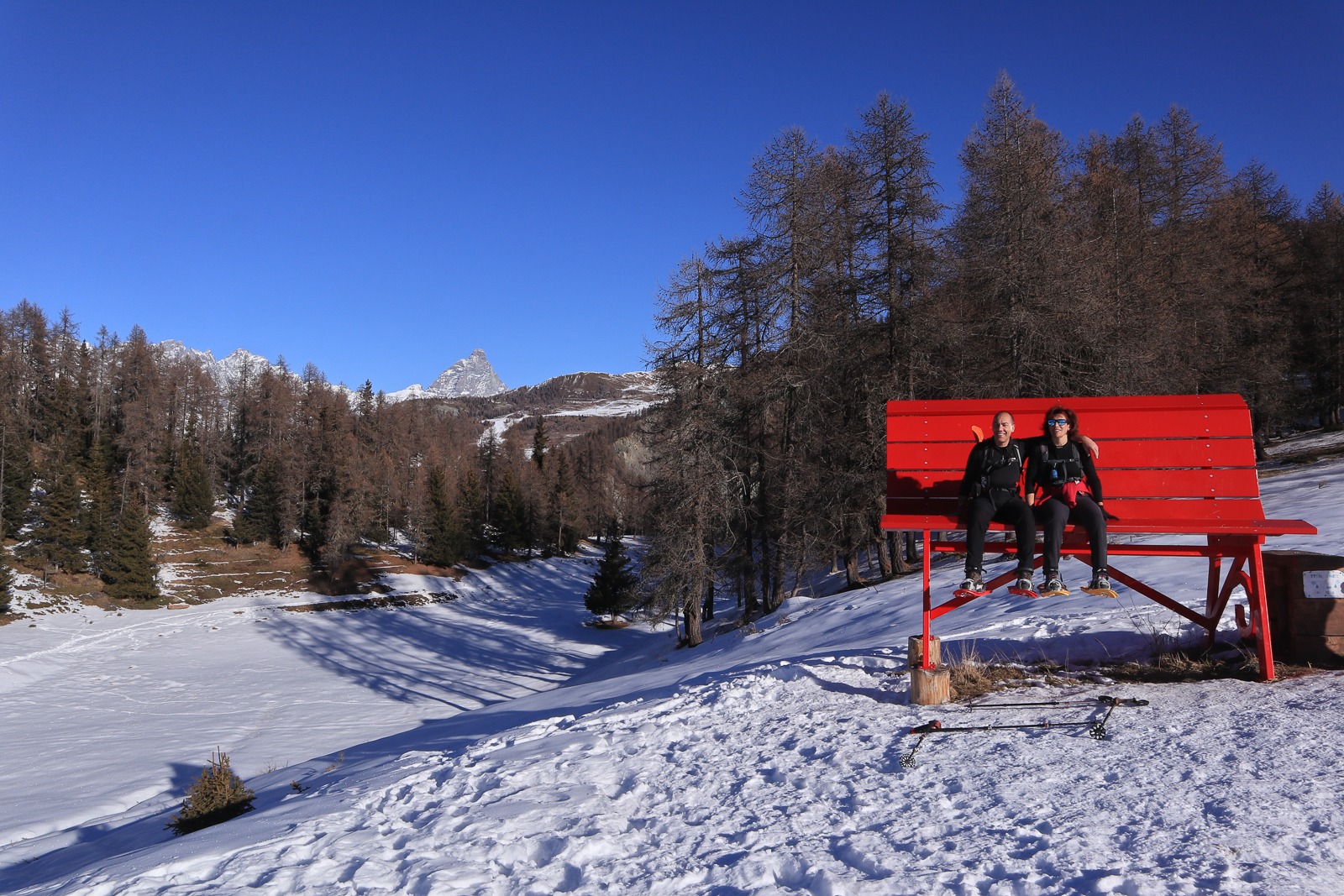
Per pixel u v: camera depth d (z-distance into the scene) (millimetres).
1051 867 2961
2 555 49094
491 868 3617
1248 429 6332
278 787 10562
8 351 81312
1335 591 5707
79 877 4879
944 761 4512
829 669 7422
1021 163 22922
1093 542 5691
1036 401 6824
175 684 37719
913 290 23625
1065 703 5426
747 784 4625
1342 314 41531
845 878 3035
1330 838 2977
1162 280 30500
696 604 27531
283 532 72188
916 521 6402
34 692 35438
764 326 26531
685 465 25922
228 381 113875
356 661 44000
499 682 38500
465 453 119188
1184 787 3652
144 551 56094
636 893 3197
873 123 24125
